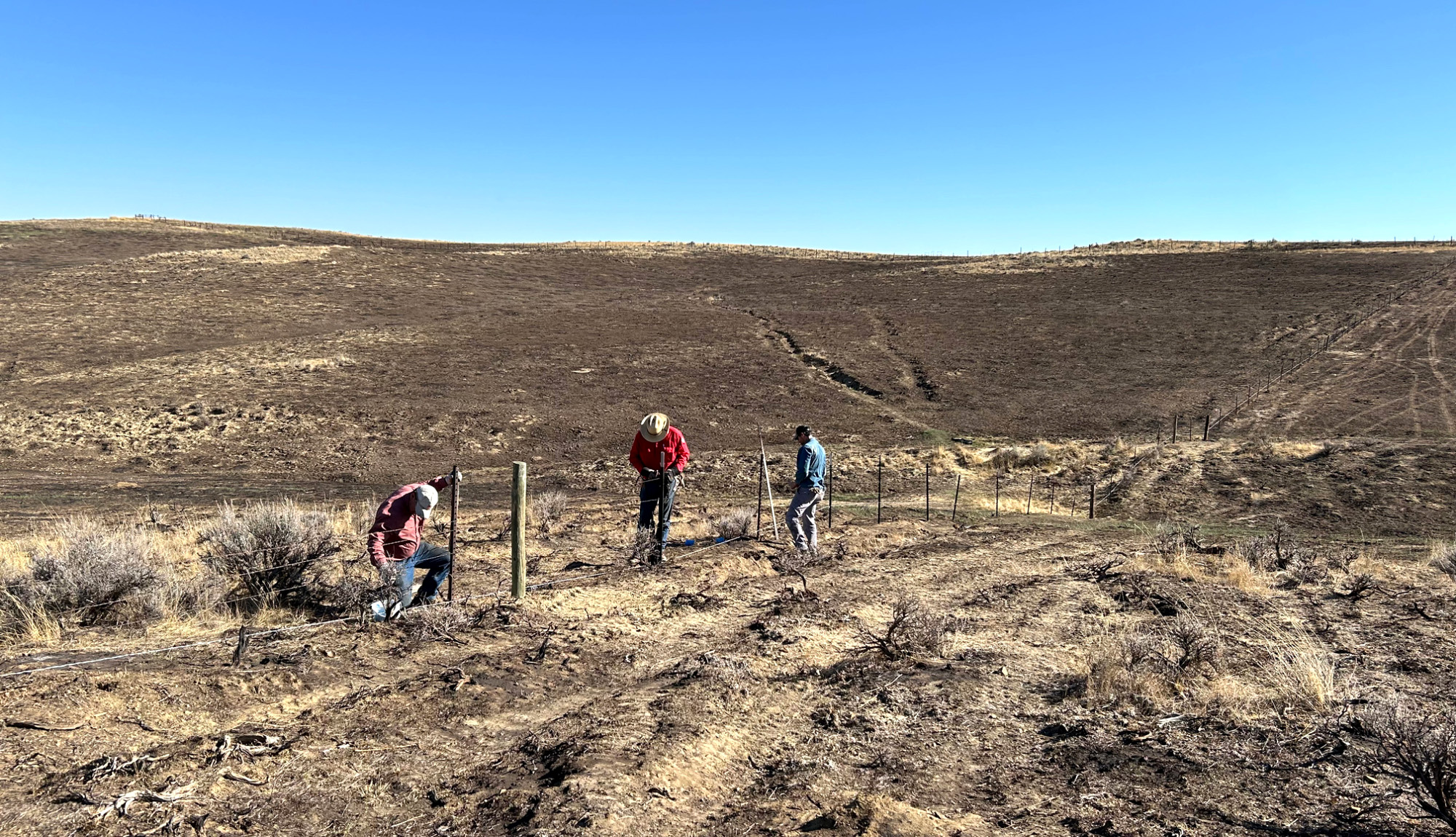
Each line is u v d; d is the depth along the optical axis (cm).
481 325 4894
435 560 721
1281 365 3750
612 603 765
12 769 381
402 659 585
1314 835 353
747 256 9119
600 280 7188
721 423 3166
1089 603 823
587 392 3556
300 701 502
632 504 1655
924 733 484
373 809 374
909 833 345
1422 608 799
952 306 5628
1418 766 374
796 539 1051
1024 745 468
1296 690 530
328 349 4103
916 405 3431
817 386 3756
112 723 441
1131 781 415
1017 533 1318
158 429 2823
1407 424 2689
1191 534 1248
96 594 646
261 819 358
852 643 674
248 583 720
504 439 2900
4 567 719
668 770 413
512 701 518
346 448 2728
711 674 564
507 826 355
